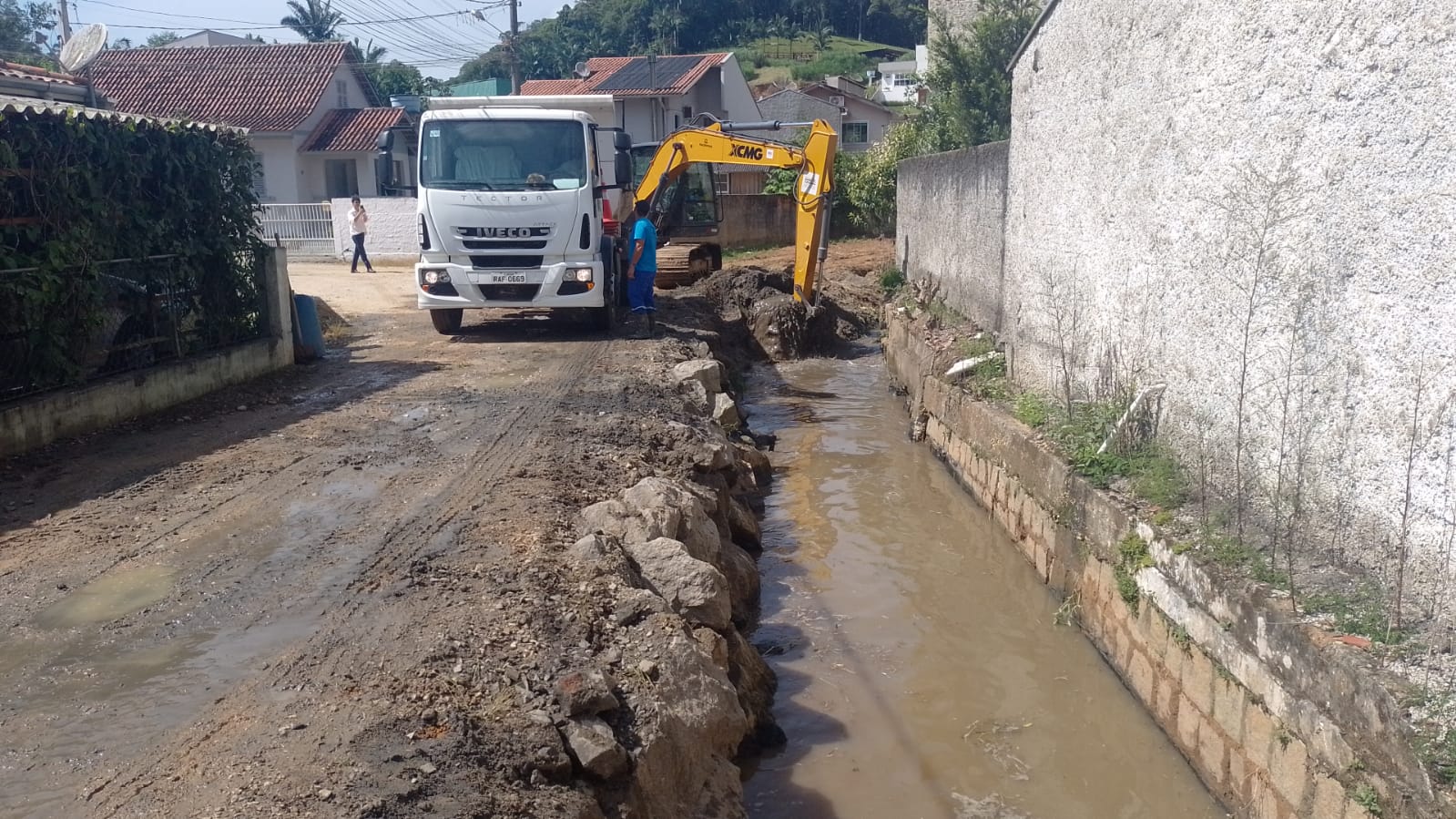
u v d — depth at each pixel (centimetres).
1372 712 385
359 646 458
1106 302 775
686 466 806
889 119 4362
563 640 468
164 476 728
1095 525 666
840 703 600
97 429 858
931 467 1088
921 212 1741
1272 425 545
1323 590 470
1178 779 528
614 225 1488
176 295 985
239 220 1080
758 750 545
